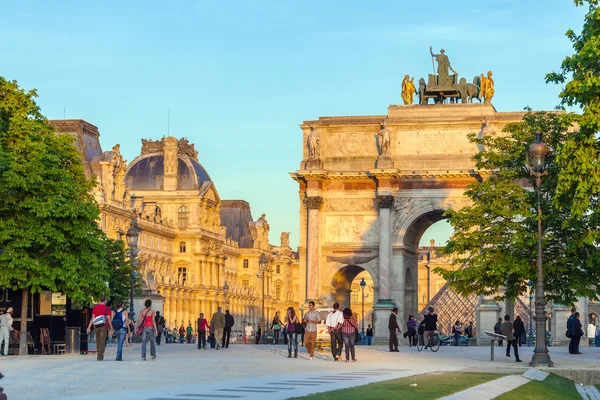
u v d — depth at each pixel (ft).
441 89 390.63
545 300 262.88
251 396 121.70
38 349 255.09
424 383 151.74
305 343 234.99
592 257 242.58
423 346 325.01
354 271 395.55
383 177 373.20
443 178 374.22
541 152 232.53
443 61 393.50
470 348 330.75
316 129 385.29
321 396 122.62
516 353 242.78
